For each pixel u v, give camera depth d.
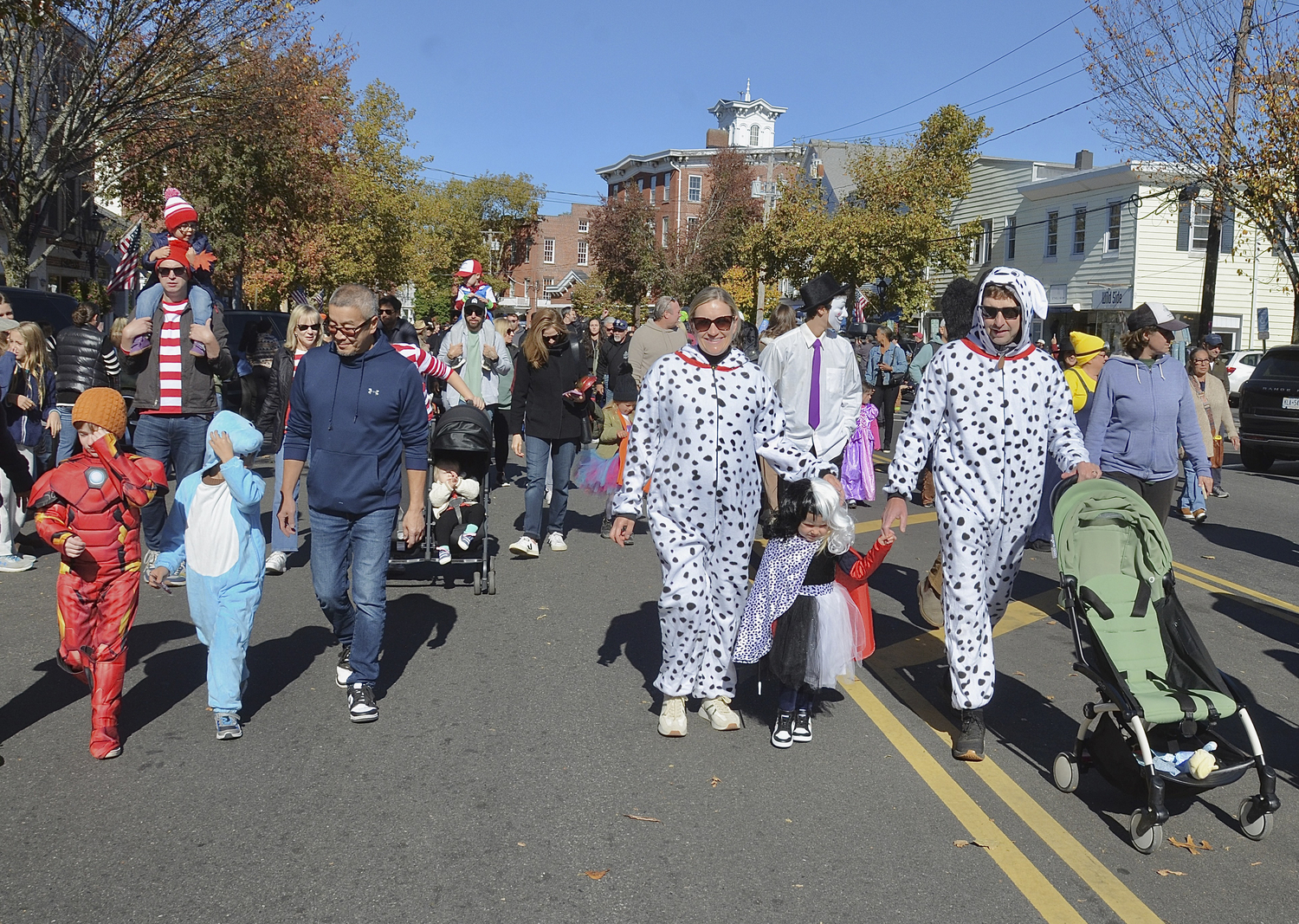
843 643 4.65
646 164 74.06
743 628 4.76
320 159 26.83
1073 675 5.93
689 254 58.06
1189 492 11.36
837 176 52.06
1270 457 16.95
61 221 32.38
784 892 3.51
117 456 4.67
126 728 4.89
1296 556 9.62
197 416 7.53
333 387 4.98
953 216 40.16
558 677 5.71
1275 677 5.97
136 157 22.55
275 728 4.91
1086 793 4.39
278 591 7.48
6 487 7.88
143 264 7.83
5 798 4.14
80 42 19.61
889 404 16.72
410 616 6.89
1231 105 20.06
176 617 6.75
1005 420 4.59
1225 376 19.98
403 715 5.10
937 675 5.95
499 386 11.27
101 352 7.43
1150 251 31.67
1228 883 3.65
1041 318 4.66
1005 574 4.75
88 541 4.51
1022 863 3.75
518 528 10.09
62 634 4.59
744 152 61.28
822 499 4.62
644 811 4.10
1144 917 3.41
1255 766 3.98
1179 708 3.97
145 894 3.44
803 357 6.98
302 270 31.88
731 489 4.77
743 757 4.68
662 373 4.78
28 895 3.42
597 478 9.48
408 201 40.78
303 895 3.44
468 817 4.02
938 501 4.73
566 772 4.46
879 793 4.32
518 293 90.00
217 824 3.94
